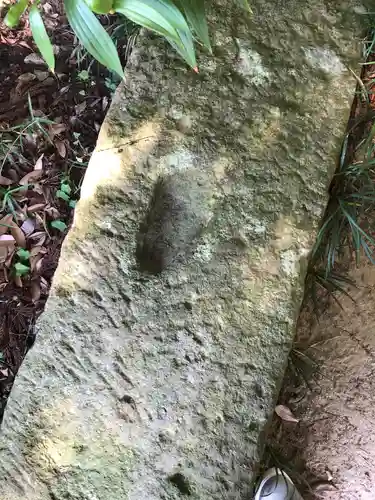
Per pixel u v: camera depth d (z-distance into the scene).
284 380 1.08
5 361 1.08
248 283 0.94
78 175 1.12
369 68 1.04
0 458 0.93
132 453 0.93
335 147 0.98
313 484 1.08
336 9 1.02
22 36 1.16
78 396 0.94
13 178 1.11
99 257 0.95
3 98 1.14
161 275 0.95
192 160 0.96
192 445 0.92
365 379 1.09
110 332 0.94
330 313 1.09
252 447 0.91
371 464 1.08
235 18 1.01
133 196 0.96
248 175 0.97
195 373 0.92
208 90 0.98
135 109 0.98
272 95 0.99
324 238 1.04
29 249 1.10
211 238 0.95
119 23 1.09
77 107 1.14
